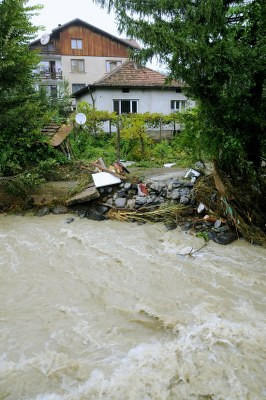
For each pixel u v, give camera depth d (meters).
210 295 3.74
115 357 2.79
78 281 4.10
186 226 5.67
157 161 11.30
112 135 15.11
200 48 4.68
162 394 2.43
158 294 3.79
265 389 2.47
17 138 7.87
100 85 17.59
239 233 5.38
